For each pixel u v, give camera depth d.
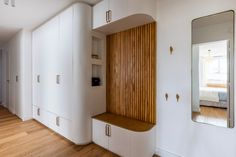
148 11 1.94
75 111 2.44
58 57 2.80
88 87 2.48
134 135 1.94
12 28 3.63
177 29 1.96
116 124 2.18
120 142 2.09
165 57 2.06
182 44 1.92
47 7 2.54
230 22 1.62
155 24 2.13
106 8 2.22
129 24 2.24
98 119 2.41
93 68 2.77
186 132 1.90
